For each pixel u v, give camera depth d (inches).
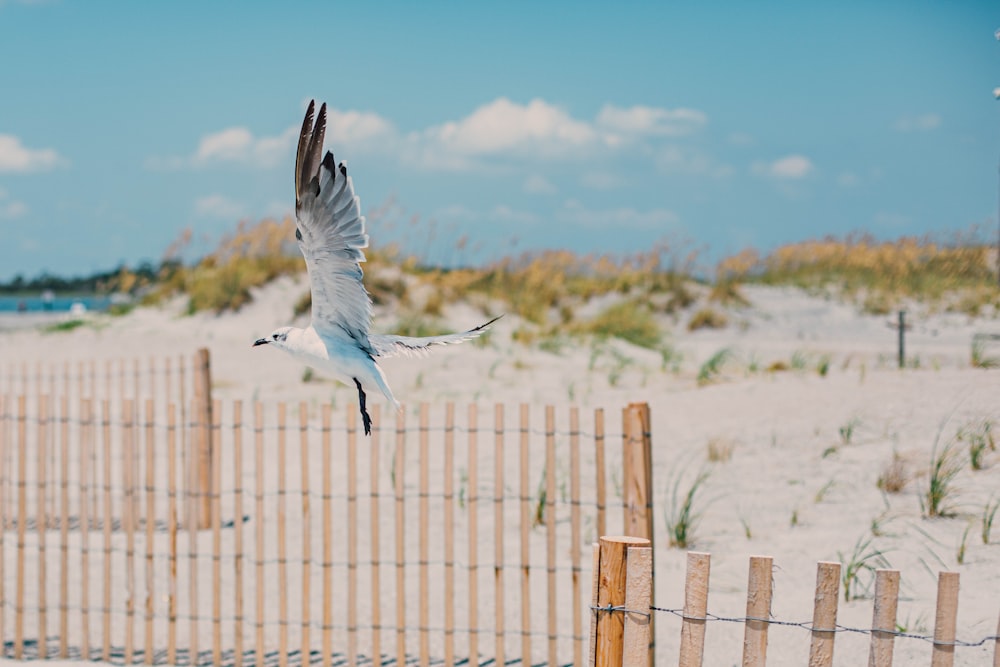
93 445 429.7
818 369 583.5
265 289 951.0
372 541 295.6
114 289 1034.1
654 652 265.4
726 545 362.0
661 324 930.1
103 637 311.4
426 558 294.8
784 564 339.6
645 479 271.3
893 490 382.6
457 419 542.9
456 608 335.0
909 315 885.8
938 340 799.7
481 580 354.6
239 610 302.7
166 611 343.9
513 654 305.0
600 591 189.0
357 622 329.7
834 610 178.2
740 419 482.6
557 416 535.8
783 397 506.0
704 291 997.2
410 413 568.4
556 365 707.4
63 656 315.0
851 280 991.6
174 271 1014.4
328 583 297.6
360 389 245.9
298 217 225.0
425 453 297.3
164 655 314.8
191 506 310.0
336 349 241.9
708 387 561.3
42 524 319.3
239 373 723.4
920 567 321.7
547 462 289.9
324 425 299.7
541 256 1047.6
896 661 260.8
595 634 189.6
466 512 414.6
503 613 304.5
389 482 455.5
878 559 331.0
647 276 1024.9
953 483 378.0
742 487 407.8
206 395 420.2
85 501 316.8
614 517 398.0
